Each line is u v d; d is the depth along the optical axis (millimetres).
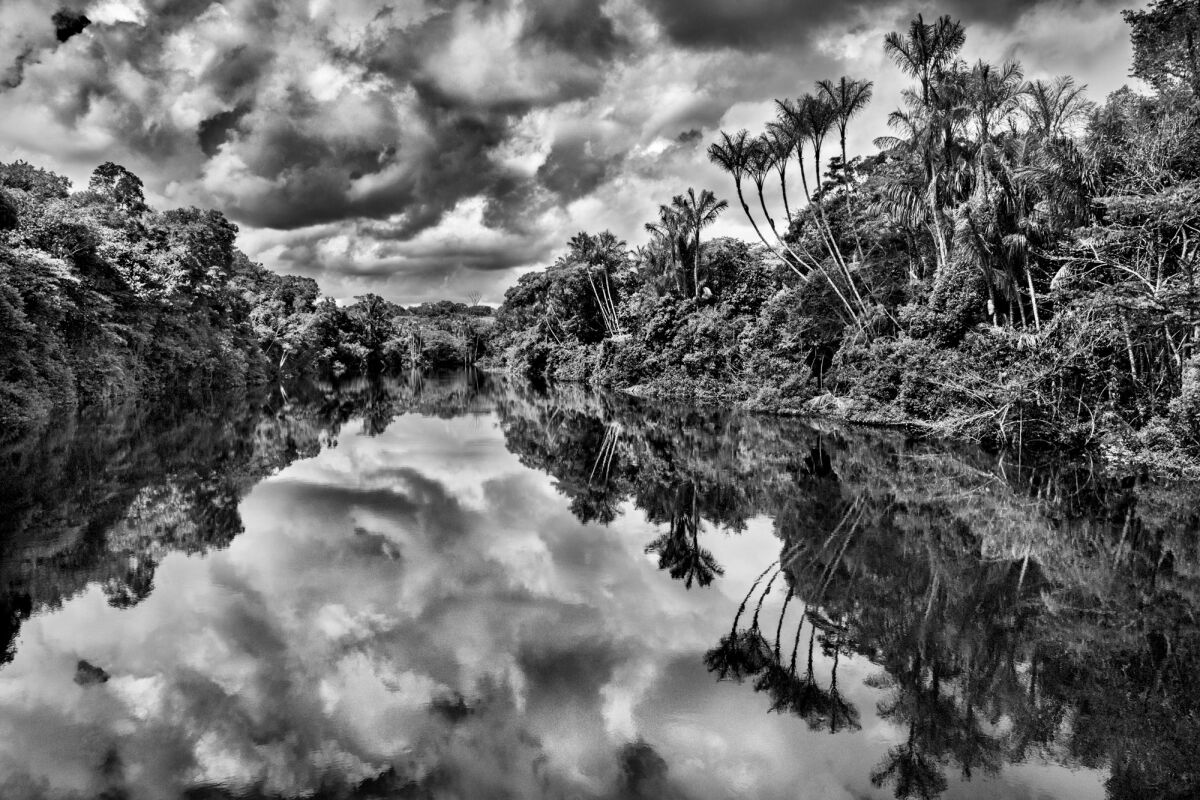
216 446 18281
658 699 5055
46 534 9133
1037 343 16453
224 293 45312
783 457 16875
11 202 24938
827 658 5801
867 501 11875
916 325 22578
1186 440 13781
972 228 19141
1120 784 4035
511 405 36031
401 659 5656
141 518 10148
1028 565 8227
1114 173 17141
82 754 4191
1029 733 4629
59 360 25234
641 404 35469
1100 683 5316
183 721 4605
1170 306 13266
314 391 46969
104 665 5438
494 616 6672
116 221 33750
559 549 9148
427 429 24484
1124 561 8320
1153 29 21406
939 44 21750
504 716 4746
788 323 30297
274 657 5645
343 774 4012
